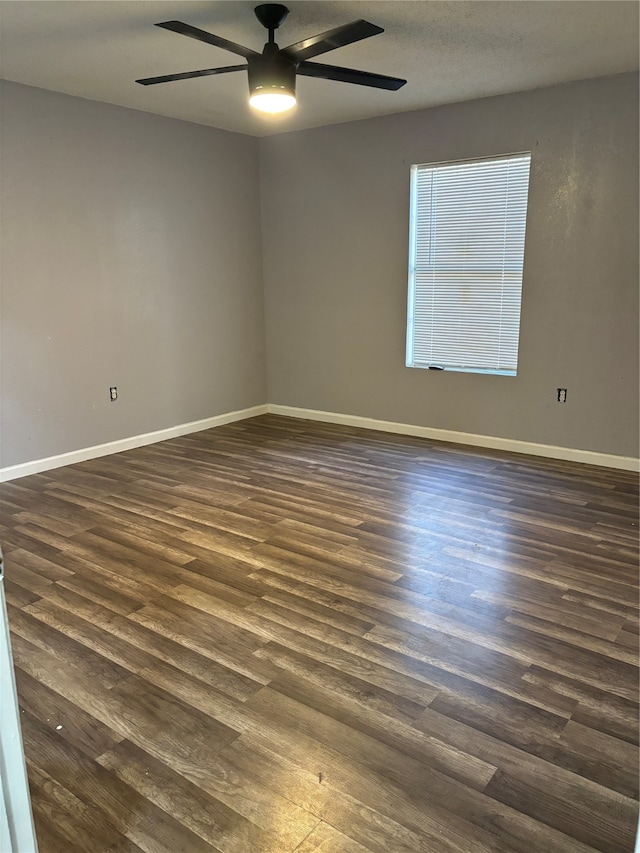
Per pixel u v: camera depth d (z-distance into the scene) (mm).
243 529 3473
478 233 4859
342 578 2910
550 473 4410
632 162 4117
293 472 4469
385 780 1754
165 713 2031
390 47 3512
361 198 5336
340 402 5883
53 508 3807
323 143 5441
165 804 1680
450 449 5035
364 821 1623
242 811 1654
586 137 4242
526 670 2236
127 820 1631
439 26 3223
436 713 2021
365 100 4605
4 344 4227
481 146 4664
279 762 1821
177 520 3607
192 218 5352
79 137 4457
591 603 2676
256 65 3002
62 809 1668
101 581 2900
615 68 3936
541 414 4789
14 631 2502
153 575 2953
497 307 4883
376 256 5363
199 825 1614
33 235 4285
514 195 4637
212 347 5723
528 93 4395
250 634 2467
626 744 1884
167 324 5289
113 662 2299
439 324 5203
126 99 4500
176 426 5504
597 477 4316
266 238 6023
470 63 3797
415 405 5418
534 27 3229
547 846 1552
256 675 2219
